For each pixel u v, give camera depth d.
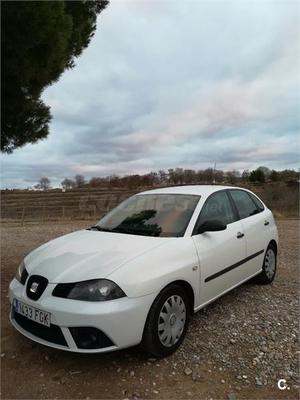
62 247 3.75
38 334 3.17
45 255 3.63
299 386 2.94
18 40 4.62
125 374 3.06
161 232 3.95
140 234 3.99
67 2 6.25
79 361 3.26
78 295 2.97
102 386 2.90
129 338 3.00
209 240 4.02
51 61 5.23
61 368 3.15
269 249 5.59
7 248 9.16
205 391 2.85
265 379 3.02
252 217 5.19
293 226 14.85
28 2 4.37
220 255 4.11
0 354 3.38
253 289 5.36
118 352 3.41
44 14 4.59
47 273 3.24
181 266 3.47
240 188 5.44
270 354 3.42
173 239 3.72
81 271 3.13
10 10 4.34
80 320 2.87
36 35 4.68
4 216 26.53
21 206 30.16
